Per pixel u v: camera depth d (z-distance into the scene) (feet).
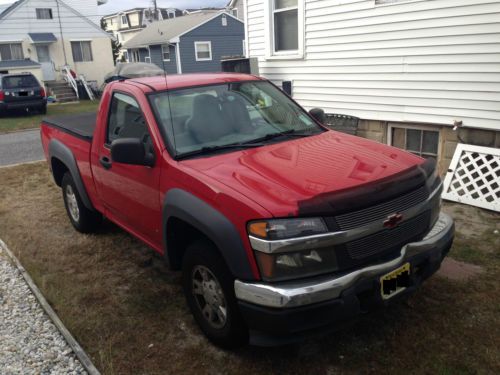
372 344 10.25
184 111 12.14
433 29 19.58
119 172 12.98
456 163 18.57
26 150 36.42
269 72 29.27
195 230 10.59
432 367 9.42
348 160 10.44
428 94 20.53
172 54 92.22
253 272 8.71
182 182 10.32
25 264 15.30
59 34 88.94
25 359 10.45
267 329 8.64
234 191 9.13
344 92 24.57
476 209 17.37
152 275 14.14
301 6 25.49
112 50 97.76
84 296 13.02
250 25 29.81
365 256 8.99
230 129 12.21
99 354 10.51
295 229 8.37
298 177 9.50
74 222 18.02
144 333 11.22
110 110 13.87
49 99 78.95
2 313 12.42
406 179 9.62
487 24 17.80
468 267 13.24
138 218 12.83
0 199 22.88
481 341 10.09
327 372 9.53
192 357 10.27
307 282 8.49
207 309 10.48
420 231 10.03
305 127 13.33
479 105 18.81
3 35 84.07
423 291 12.09
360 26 22.63
